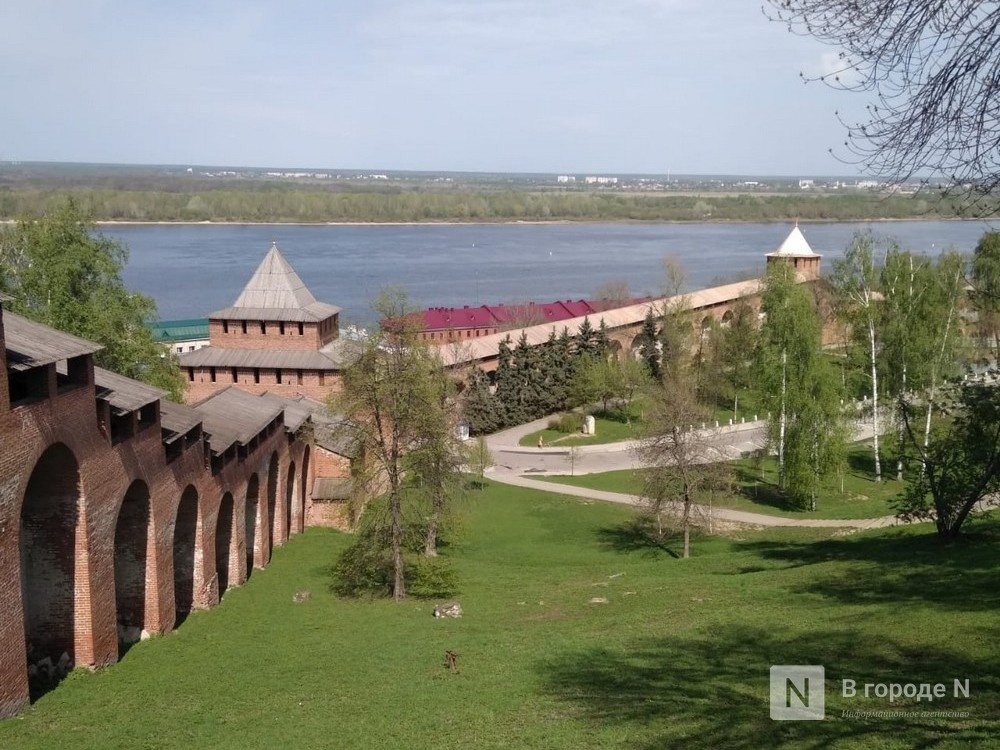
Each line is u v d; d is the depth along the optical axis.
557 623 30.52
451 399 55.12
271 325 58.47
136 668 27.81
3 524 22.66
